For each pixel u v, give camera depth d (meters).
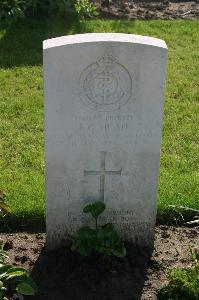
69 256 2.44
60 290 2.31
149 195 2.44
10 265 2.26
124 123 2.31
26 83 3.67
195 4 5.27
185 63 4.01
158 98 2.27
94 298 2.28
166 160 3.01
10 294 2.22
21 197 2.70
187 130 3.27
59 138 2.31
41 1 4.48
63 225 2.47
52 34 4.25
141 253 2.48
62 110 2.27
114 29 4.38
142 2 5.21
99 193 2.43
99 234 2.37
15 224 2.62
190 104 3.53
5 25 4.34
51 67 2.19
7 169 2.91
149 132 2.33
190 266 2.36
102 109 2.28
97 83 2.24
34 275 2.37
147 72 2.23
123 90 2.26
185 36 4.41
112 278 2.35
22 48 4.06
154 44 2.19
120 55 2.20
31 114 3.35
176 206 2.53
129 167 2.39
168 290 2.27
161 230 2.63
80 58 2.19
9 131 3.20
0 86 3.62
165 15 4.89
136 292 2.31
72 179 2.39
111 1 5.11
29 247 2.51
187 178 2.87
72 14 4.48
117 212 2.47
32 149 3.06
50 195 2.41
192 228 2.65
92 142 2.33
